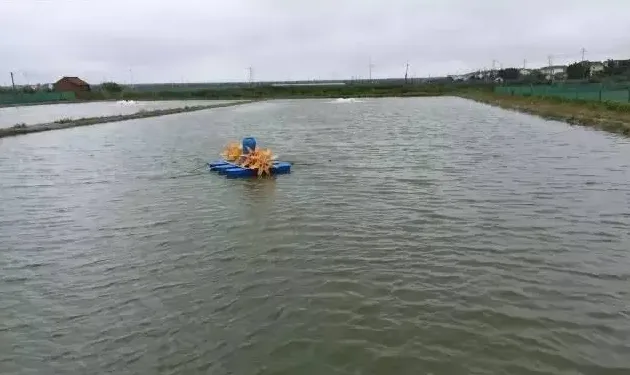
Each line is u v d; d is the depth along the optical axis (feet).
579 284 25.89
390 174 55.11
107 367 19.92
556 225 35.32
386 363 19.65
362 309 23.79
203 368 19.58
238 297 25.41
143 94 352.69
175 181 55.31
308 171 59.16
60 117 169.58
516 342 20.79
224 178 56.18
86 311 24.64
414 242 32.50
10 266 31.01
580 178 49.98
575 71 309.22
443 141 81.87
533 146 72.49
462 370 19.08
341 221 37.63
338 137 93.86
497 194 44.42
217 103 263.90
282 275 27.91
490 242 32.17
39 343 21.91
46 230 38.32
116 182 55.83
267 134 103.04
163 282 27.63
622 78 227.61
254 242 33.53
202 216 40.42
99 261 31.24
